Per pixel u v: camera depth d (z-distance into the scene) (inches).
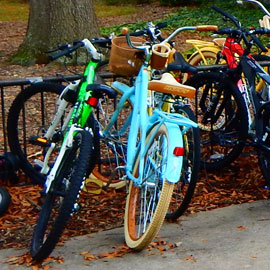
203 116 284.5
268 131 240.4
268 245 205.2
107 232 218.1
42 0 560.1
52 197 200.8
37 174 260.2
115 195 249.4
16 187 258.4
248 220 226.4
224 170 277.4
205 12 792.3
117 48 223.6
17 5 1052.5
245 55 263.1
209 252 200.8
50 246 184.7
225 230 218.1
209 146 299.4
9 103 407.8
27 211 236.8
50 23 557.9
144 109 202.8
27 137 325.7
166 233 216.7
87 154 187.3
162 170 190.2
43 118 265.1
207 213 233.6
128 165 207.8
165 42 225.8
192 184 215.0
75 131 200.5
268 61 295.0
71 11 557.3
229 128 273.9
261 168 246.5
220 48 336.8
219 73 270.5
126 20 845.2
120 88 235.1
